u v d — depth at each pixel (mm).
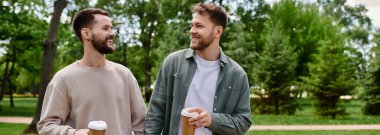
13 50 29109
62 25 20281
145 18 39375
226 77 3164
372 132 14820
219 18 3061
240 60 30000
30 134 14711
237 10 34375
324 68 23266
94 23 3049
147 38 40188
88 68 3104
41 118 3059
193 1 31797
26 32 24359
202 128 3084
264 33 38094
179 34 31719
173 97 3184
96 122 2494
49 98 3068
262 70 28047
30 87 72375
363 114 28547
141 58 40406
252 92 28438
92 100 3049
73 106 3057
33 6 15594
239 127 3107
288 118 21688
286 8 43125
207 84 3154
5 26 23406
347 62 24156
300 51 39906
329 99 22984
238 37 30484
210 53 3152
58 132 2918
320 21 43750
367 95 28219
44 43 15148
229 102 3160
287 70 27953
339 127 17141
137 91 3322
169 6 32281
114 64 3254
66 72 3084
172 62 3270
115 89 3137
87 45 3102
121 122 3164
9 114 26062
